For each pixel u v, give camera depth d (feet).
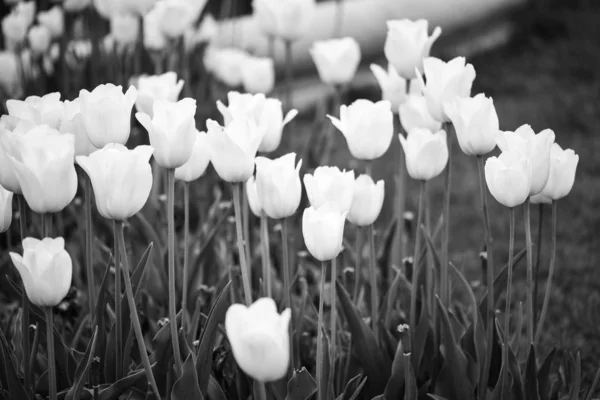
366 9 16.53
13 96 9.21
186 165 5.93
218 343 6.29
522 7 19.44
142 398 5.80
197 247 7.43
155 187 7.34
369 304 6.79
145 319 6.44
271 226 8.04
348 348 6.29
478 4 18.20
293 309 6.28
